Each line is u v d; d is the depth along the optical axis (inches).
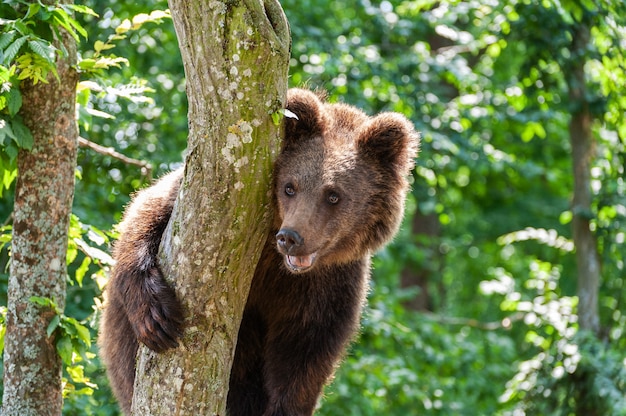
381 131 368.2
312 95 354.0
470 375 804.0
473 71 811.4
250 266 293.3
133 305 306.0
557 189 1101.7
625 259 666.2
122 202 602.9
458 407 766.5
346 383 689.0
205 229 282.2
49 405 346.9
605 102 669.3
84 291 571.5
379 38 795.4
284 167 344.5
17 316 343.6
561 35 660.7
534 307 685.3
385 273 1079.6
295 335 383.2
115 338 371.2
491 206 1117.7
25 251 343.6
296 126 350.0
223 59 268.8
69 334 342.6
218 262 285.6
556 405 636.1
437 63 749.3
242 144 275.0
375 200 369.4
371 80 740.7
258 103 273.9
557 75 740.7
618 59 599.2
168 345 291.7
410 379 682.2
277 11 277.9
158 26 674.8
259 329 395.5
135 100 379.9
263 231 291.7
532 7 650.2
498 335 967.0
